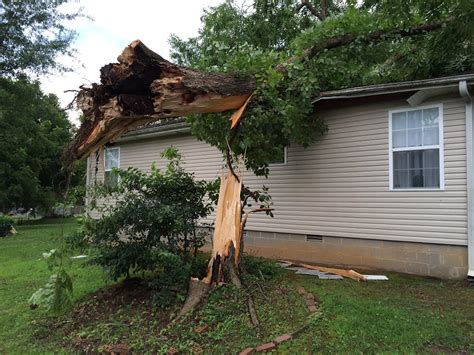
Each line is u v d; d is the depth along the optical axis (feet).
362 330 12.73
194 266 17.95
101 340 13.01
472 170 19.21
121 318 14.57
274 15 45.01
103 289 18.15
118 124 14.34
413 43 23.98
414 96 20.54
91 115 13.99
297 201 26.30
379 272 21.52
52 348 12.89
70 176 16.02
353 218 23.61
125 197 18.19
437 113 20.49
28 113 64.13
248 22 44.21
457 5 17.90
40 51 59.00
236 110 17.04
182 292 15.53
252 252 28.50
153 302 15.14
